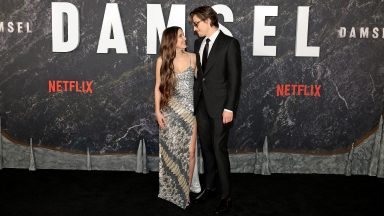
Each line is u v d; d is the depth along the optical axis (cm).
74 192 371
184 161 340
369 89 411
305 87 413
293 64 410
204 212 331
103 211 330
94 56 414
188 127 338
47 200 352
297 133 421
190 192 381
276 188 385
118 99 421
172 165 345
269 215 325
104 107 423
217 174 358
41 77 420
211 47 324
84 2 407
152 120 422
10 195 362
